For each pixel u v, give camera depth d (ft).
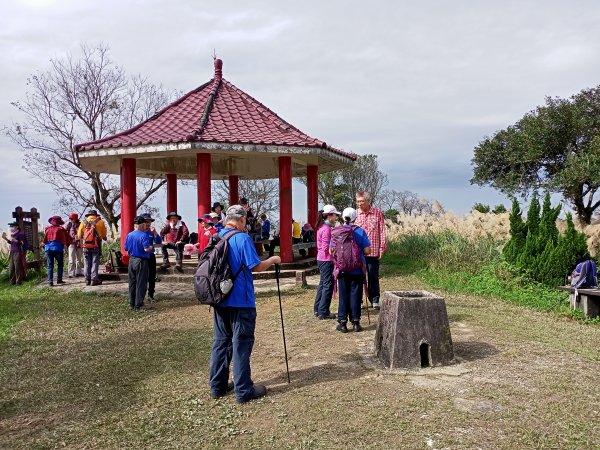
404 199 139.44
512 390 15.06
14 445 12.76
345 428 12.74
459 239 47.70
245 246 15.03
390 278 38.91
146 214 30.60
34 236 50.14
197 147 36.52
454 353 18.94
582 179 79.41
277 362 18.56
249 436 12.69
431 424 12.80
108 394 16.08
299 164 52.90
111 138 40.81
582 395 14.71
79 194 79.46
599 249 43.62
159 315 28.17
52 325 26.50
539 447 11.62
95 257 39.09
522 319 25.80
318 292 25.26
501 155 99.81
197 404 14.92
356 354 19.02
